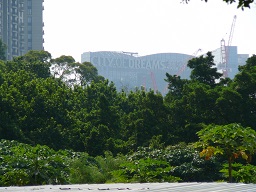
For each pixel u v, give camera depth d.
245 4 9.60
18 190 15.56
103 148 56.66
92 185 17.89
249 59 65.94
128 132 61.84
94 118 63.88
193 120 58.84
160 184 17.00
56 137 55.34
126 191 13.93
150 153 42.59
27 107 56.78
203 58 67.50
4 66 88.50
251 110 57.38
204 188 14.63
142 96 64.50
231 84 59.62
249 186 15.19
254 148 32.19
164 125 58.91
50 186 17.83
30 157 30.86
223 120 57.94
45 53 113.81
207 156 32.34
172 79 66.88
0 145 38.66
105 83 76.12
